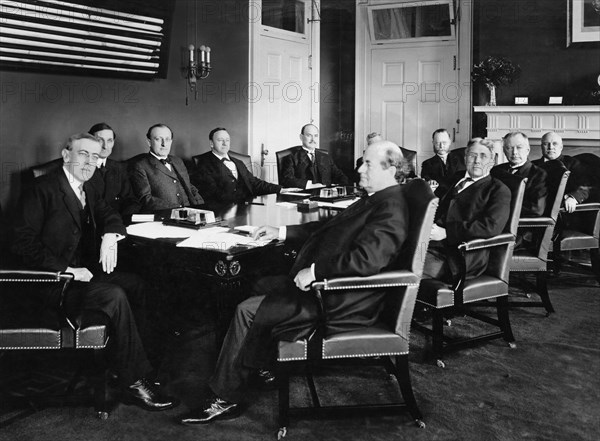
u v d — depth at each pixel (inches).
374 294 86.8
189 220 114.5
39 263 89.3
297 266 93.8
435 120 255.8
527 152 153.1
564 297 159.3
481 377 106.6
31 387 98.5
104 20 160.7
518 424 88.9
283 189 181.9
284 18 243.0
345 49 265.4
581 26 225.9
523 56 237.6
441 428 87.6
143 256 111.9
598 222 165.2
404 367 87.3
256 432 86.2
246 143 228.2
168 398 94.7
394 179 91.0
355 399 97.4
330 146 269.0
